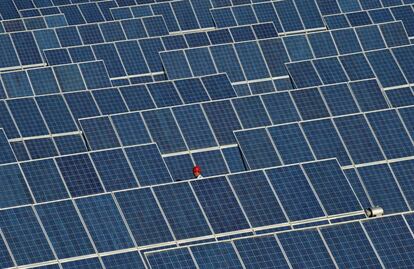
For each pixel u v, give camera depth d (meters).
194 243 143.38
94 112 196.38
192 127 186.38
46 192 164.12
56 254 135.62
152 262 128.25
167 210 145.25
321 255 131.38
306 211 149.38
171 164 180.25
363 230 134.38
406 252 132.75
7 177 164.00
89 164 169.25
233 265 129.12
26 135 188.25
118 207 143.38
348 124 177.75
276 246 131.50
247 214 147.75
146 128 185.88
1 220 137.62
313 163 155.00
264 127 178.12
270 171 153.00
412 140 175.75
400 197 162.50
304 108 194.25
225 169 179.38
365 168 168.75
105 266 134.50
